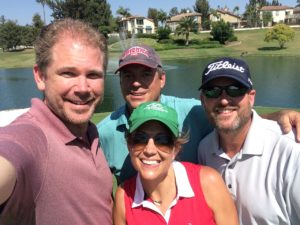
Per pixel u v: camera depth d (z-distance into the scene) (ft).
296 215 2.64
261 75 38.06
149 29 102.53
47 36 2.31
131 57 3.52
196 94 28.32
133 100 3.59
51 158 2.05
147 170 2.50
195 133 3.56
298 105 22.50
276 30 71.67
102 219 2.39
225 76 2.89
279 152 2.71
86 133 2.51
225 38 79.51
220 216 2.54
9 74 51.21
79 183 2.21
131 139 2.60
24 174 1.82
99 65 2.38
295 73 38.93
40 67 2.35
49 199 2.04
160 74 3.70
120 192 2.61
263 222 2.78
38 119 2.16
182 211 2.47
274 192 2.71
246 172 2.85
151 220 2.49
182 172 2.56
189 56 65.05
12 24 96.17
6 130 1.93
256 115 2.98
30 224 1.98
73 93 2.30
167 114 2.55
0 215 1.80
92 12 75.56
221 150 3.09
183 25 78.33
